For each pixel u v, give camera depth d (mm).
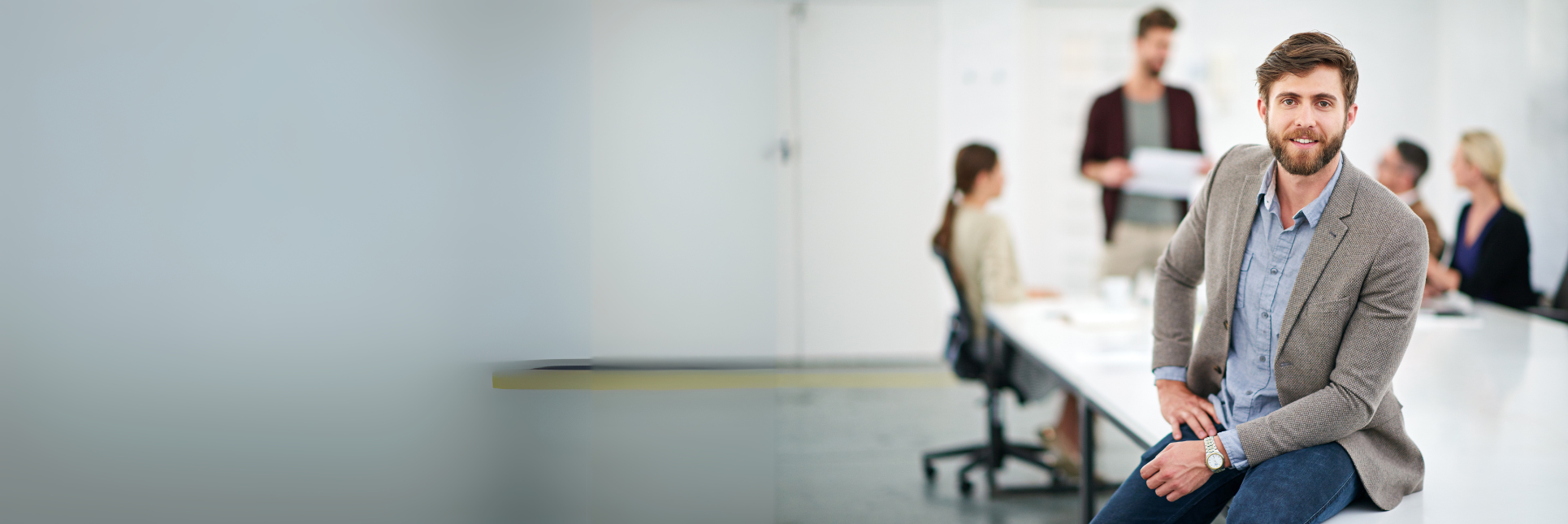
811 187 5148
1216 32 4871
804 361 5246
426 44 1136
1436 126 4539
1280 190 1426
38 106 940
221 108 994
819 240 5188
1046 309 3189
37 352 960
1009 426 4012
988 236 3254
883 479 3311
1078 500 3088
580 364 1468
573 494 1468
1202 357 1601
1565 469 1578
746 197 1620
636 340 1575
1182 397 1644
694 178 1576
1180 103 4262
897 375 4957
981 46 5043
